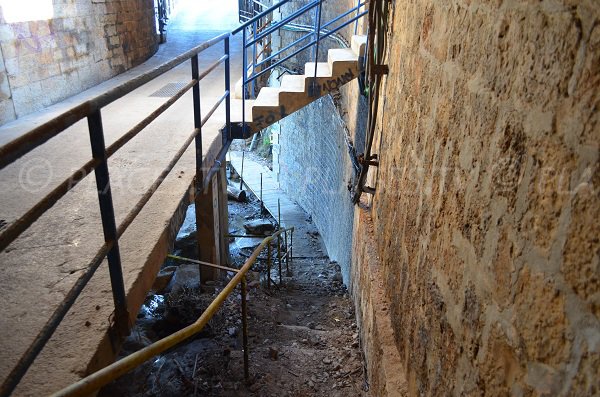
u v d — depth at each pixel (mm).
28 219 1105
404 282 2092
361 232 3697
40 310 1657
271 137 11539
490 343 1085
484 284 1143
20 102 4129
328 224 7465
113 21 6242
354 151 4375
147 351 1485
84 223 2277
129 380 3152
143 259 1989
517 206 984
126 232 2215
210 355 3449
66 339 1529
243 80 3959
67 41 4926
